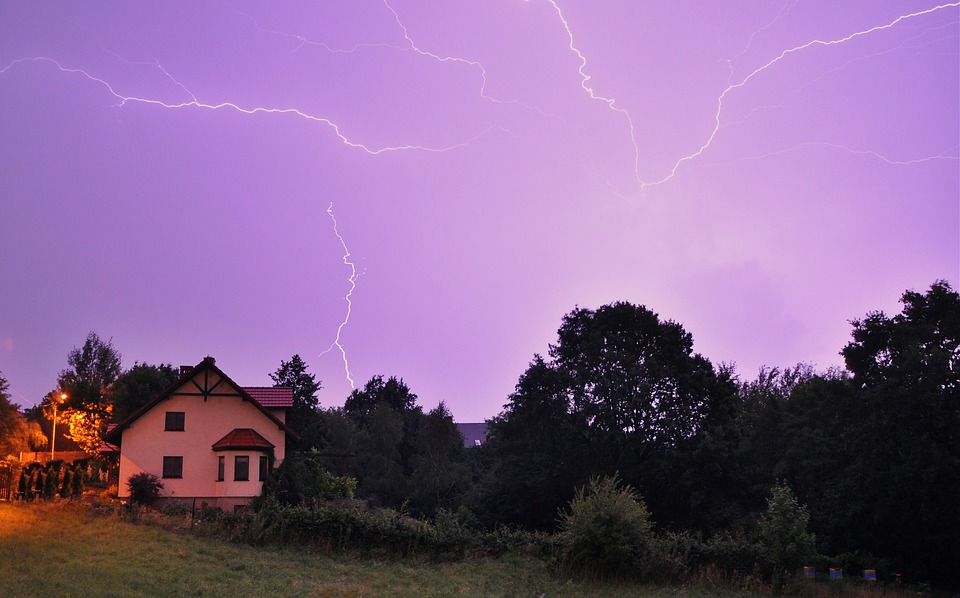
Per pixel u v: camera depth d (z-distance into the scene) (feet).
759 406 169.27
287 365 190.49
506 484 151.64
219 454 111.24
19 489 96.53
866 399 104.68
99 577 49.44
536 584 62.39
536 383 148.87
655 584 66.18
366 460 208.23
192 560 58.70
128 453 109.81
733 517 129.08
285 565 60.95
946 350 102.01
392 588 54.85
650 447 138.82
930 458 95.76
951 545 97.81
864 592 71.87
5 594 42.96
